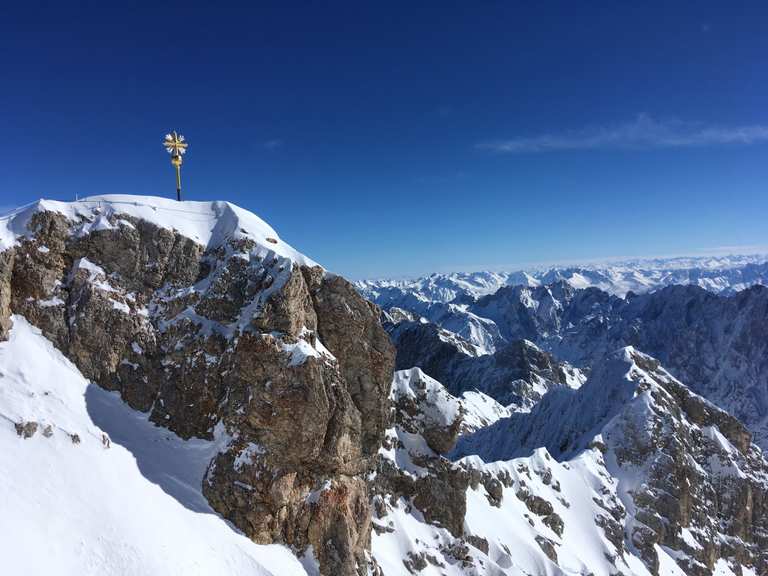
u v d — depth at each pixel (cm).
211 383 4966
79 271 5059
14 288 4797
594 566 8412
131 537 3700
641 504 10025
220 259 5503
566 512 9306
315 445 4688
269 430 4634
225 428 4775
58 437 4088
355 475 5284
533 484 9231
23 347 4575
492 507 8112
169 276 5388
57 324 4834
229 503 4462
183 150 6150
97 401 4659
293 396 4628
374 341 5650
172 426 4853
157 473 4403
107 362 4891
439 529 6712
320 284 5628
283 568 4328
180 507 4225
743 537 10894
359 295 5703
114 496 3925
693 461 11125
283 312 4969
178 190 6147
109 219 5334
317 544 4669
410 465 6944
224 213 5916
